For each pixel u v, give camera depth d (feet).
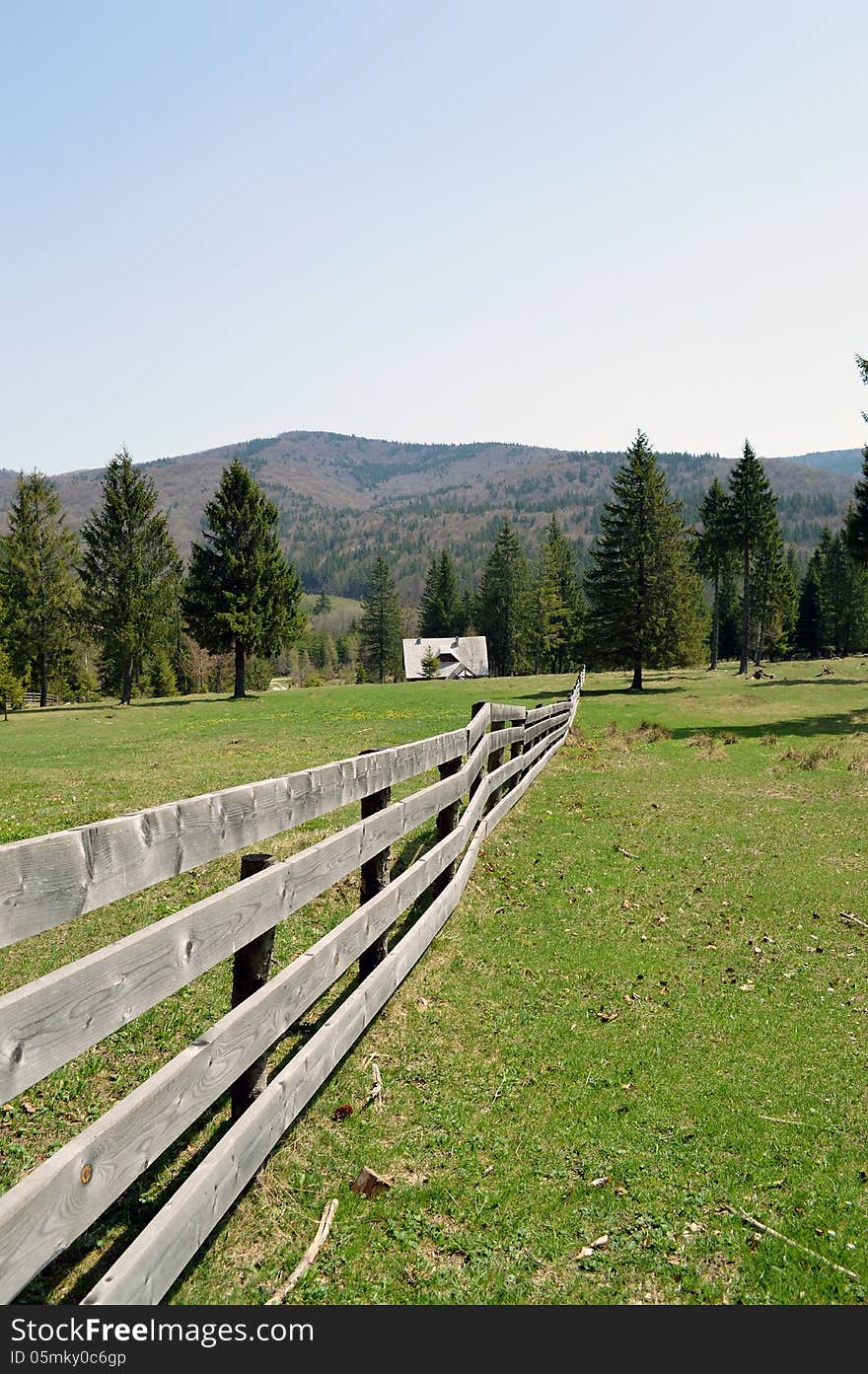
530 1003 17.25
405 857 25.32
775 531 198.29
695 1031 16.34
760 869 28.37
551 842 30.73
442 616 358.64
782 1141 12.56
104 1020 6.68
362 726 82.94
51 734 92.32
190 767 51.93
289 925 19.47
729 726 86.02
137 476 147.23
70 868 6.42
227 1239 9.71
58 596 164.96
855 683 149.69
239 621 152.15
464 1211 10.71
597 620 157.89
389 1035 15.26
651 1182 11.49
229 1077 9.18
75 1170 6.20
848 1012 17.35
